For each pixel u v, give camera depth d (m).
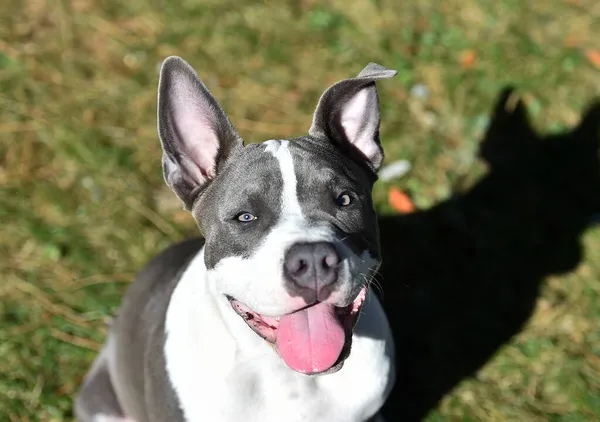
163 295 0.95
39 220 1.33
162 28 1.66
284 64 1.58
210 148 0.86
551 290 1.22
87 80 1.55
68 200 1.35
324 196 0.81
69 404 1.12
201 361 0.86
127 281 1.26
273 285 0.75
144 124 1.47
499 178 1.38
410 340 1.18
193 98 0.84
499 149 1.42
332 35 1.64
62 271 1.27
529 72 1.54
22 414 1.10
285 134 1.46
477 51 1.58
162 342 0.90
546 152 1.42
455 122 1.45
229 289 0.80
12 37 1.63
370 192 0.88
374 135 0.88
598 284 1.22
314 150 0.83
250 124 1.47
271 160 0.82
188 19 1.67
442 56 1.58
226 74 1.56
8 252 1.29
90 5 1.70
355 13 1.68
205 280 0.88
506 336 1.17
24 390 1.13
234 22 1.66
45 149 1.43
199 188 0.87
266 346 0.84
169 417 0.88
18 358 1.16
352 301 0.78
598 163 1.40
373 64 0.84
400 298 1.23
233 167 0.84
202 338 0.86
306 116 1.49
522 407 1.09
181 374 0.87
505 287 1.23
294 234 0.77
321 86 1.54
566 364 1.13
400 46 1.60
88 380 1.06
